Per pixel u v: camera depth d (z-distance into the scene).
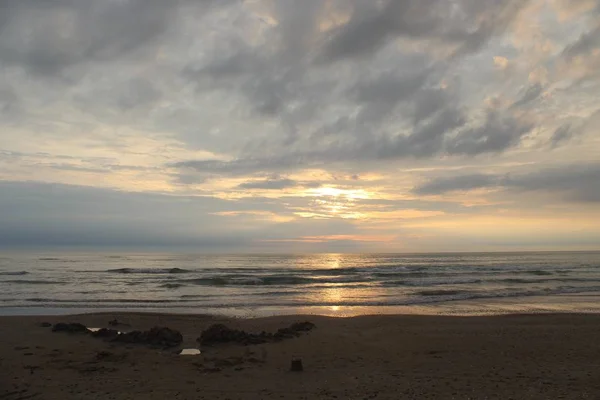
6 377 7.48
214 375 7.88
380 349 10.50
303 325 13.26
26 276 41.16
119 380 7.45
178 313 18.09
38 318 15.40
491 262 80.69
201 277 40.25
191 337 11.74
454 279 38.41
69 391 6.79
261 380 7.61
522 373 8.15
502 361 9.23
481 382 7.51
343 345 10.88
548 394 6.73
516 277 41.03
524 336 12.30
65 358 8.92
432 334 12.59
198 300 23.39
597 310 19.39
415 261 88.12
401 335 12.39
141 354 9.39
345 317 16.36
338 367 8.68
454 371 8.35
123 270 48.91
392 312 18.92
